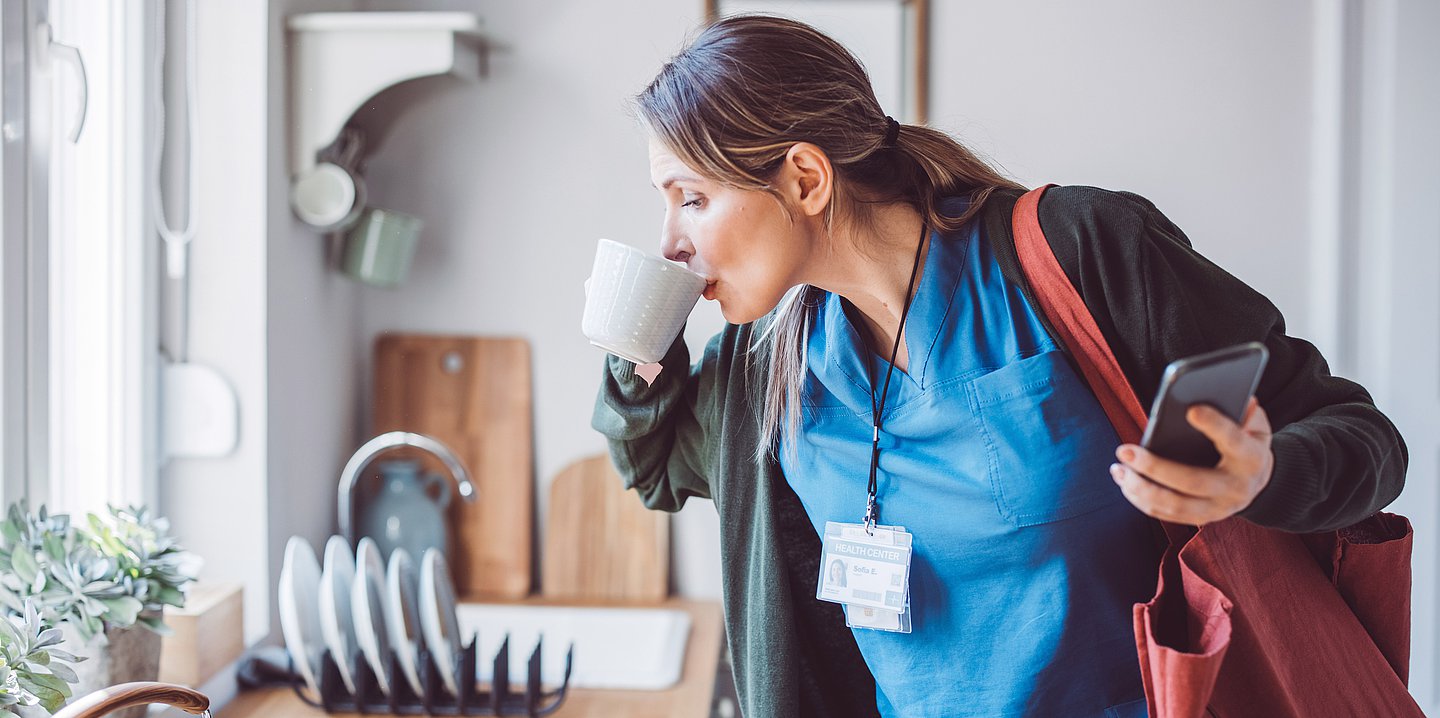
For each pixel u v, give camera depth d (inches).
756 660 45.1
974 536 38.6
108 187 68.2
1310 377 34.2
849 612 41.3
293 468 79.8
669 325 39.4
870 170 38.6
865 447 40.9
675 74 37.4
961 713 40.4
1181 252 35.3
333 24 79.0
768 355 44.7
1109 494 37.2
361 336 93.6
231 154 74.3
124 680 50.1
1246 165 90.0
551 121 91.7
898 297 39.6
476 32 83.3
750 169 36.3
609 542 92.7
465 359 93.2
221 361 74.4
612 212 92.0
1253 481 27.8
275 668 68.6
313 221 80.4
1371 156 88.9
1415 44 87.5
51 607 47.1
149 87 71.4
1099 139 90.0
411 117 91.9
